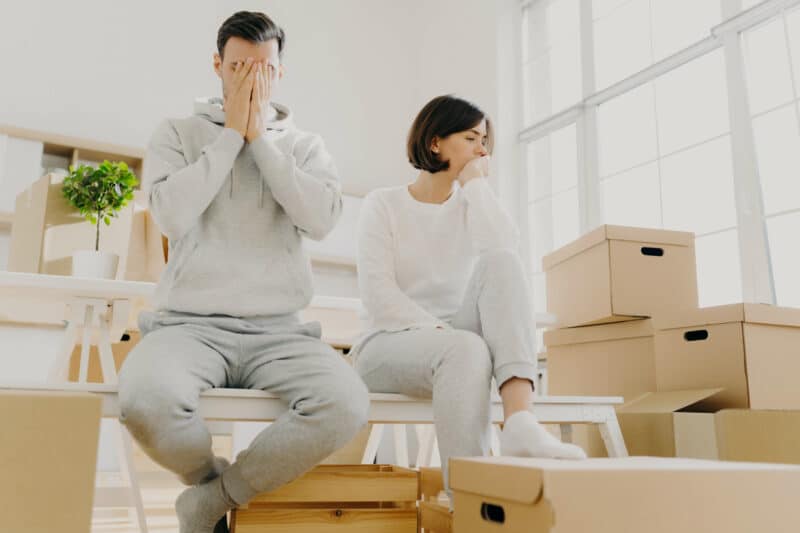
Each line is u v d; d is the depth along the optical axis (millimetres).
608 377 2170
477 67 4516
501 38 4379
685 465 918
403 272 1604
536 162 4238
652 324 2027
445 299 1586
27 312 2359
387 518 1279
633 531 820
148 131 4062
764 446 1476
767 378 1719
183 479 1246
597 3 3920
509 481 877
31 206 2283
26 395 887
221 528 1278
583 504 809
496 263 1353
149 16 4207
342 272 4504
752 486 875
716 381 1768
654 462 979
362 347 1523
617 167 3641
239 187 1445
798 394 1759
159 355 1176
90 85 3947
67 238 2215
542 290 4043
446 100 1666
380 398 1380
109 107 3975
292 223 1481
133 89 4066
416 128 1676
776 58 2863
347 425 1201
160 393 1105
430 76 5012
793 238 2703
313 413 1192
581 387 2285
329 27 4910
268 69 1446
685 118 3277
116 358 3301
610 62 3791
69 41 3939
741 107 2924
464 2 4719
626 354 2113
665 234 2178
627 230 2133
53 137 3574
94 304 1998
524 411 1191
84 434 902
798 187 2703
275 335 1323
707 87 3184
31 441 875
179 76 4219
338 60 4887
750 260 2801
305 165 1565
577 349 2318
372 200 1669
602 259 2129
